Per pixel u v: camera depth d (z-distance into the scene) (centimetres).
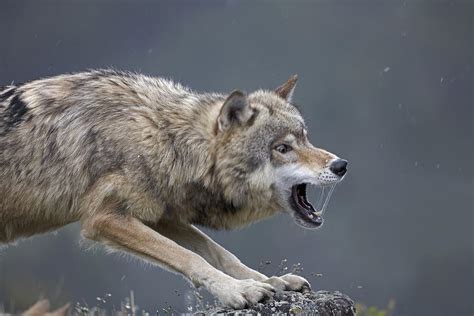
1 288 3522
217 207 1472
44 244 4188
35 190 1458
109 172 1416
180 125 1445
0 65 9806
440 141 8706
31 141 1457
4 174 1459
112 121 1431
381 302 5141
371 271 5606
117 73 1511
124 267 4222
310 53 9588
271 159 1439
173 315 1506
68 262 4138
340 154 7794
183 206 1458
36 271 4034
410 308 5284
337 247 5750
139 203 1419
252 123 1433
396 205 6594
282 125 1447
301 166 1440
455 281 5819
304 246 5241
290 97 1546
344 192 6662
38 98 1475
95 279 4134
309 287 1391
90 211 1424
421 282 5659
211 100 1494
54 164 1447
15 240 1531
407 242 6125
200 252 1493
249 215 1486
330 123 8312
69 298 3509
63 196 1450
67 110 1456
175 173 1432
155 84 1506
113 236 1412
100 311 1659
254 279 1449
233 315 1293
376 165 7500
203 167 1441
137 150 1416
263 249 5103
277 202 1466
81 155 1433
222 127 1431
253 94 1494
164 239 1403
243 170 1434
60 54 9869
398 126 8500
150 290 4159
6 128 1468
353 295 5225
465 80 9931
